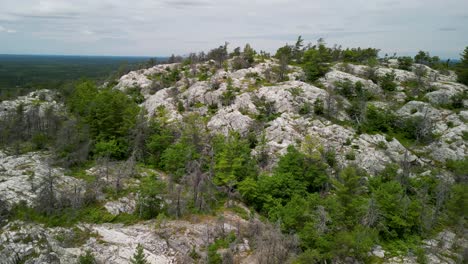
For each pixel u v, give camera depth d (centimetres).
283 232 4378
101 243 4216
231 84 8919
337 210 4375
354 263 3966
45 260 3850
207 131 7612
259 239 4106
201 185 5200
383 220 4550
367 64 10688
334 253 3825
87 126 6769
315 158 5734
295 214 4341
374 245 4366
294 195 4981
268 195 5131
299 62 11319
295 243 3944
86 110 7675
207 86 9238
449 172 6256
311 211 4472
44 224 4350
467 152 6725
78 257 3931
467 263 4081
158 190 4925
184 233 4441
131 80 11425
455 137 7038
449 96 8394
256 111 7938
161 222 4616
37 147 6656
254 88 8900
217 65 11238
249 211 5172
